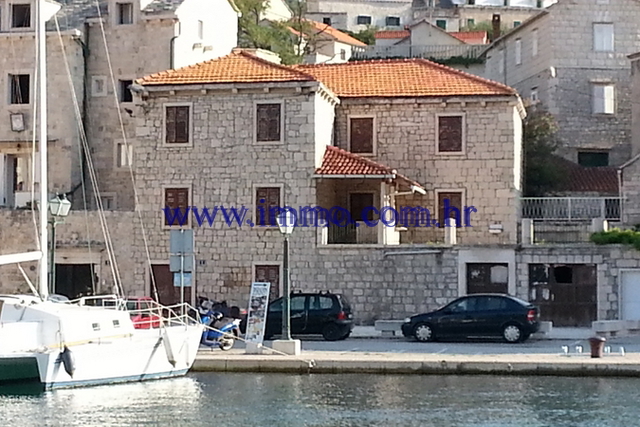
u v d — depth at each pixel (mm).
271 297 50156
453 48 100375
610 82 73812
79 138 59594
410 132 53344
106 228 52094
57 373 32156
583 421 27141
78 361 32562
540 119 69000
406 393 31375
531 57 77750
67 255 52469
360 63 57875
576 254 47938
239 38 86000
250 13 92125
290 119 50250
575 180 66125
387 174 49219
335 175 49500
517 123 54906
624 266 47656
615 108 73812
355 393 31438
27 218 53344
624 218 57000
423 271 48781
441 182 52969
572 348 39906
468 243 50406
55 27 59594
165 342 34812
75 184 59188
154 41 59812
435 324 42844
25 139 58938
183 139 51281
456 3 128125
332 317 43656
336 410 28719
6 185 59719
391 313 48938
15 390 32156
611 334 43875
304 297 44281
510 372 34688
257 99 50594
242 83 50156
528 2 128750
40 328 32750
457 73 55281
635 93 71125
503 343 42500
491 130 52469
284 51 88438
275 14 108750
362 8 128375
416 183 52250
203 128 51094
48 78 59312
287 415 28047
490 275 48562
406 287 48875
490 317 42312
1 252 53375
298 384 33219
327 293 44594
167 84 50938
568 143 73312
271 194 50344
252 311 38688
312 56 100500
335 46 103750
